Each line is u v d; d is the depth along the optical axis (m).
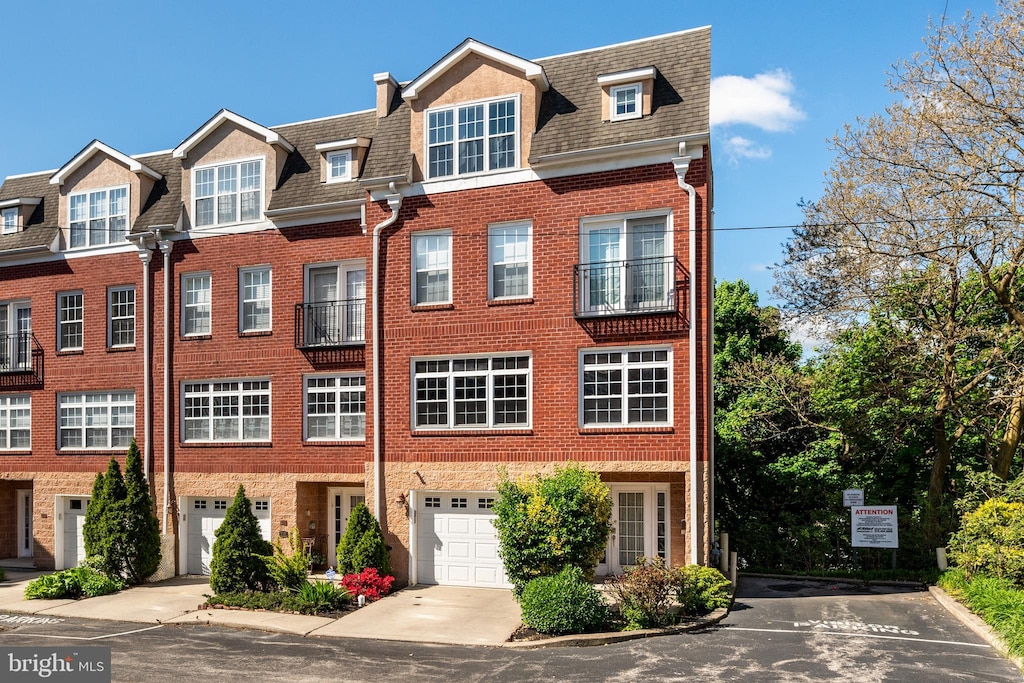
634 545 19.34
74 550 24.33
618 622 15.41
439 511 19.86
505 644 14.46
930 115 19.25
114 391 23.95
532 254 19.17
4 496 25.97
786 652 13.58
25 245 25.09
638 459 18.08
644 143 18.17
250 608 17.64
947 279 20.97
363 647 14.47
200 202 23.33
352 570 19.28
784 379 24.52
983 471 21.94
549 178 19.12
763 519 23.23
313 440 21.69
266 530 22.17
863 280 21.45
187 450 22.81
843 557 22.12
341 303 21.91
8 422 25.25
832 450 23.83
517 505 16.75
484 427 19.30
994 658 13.15
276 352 22.20
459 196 19.80
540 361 18.94
